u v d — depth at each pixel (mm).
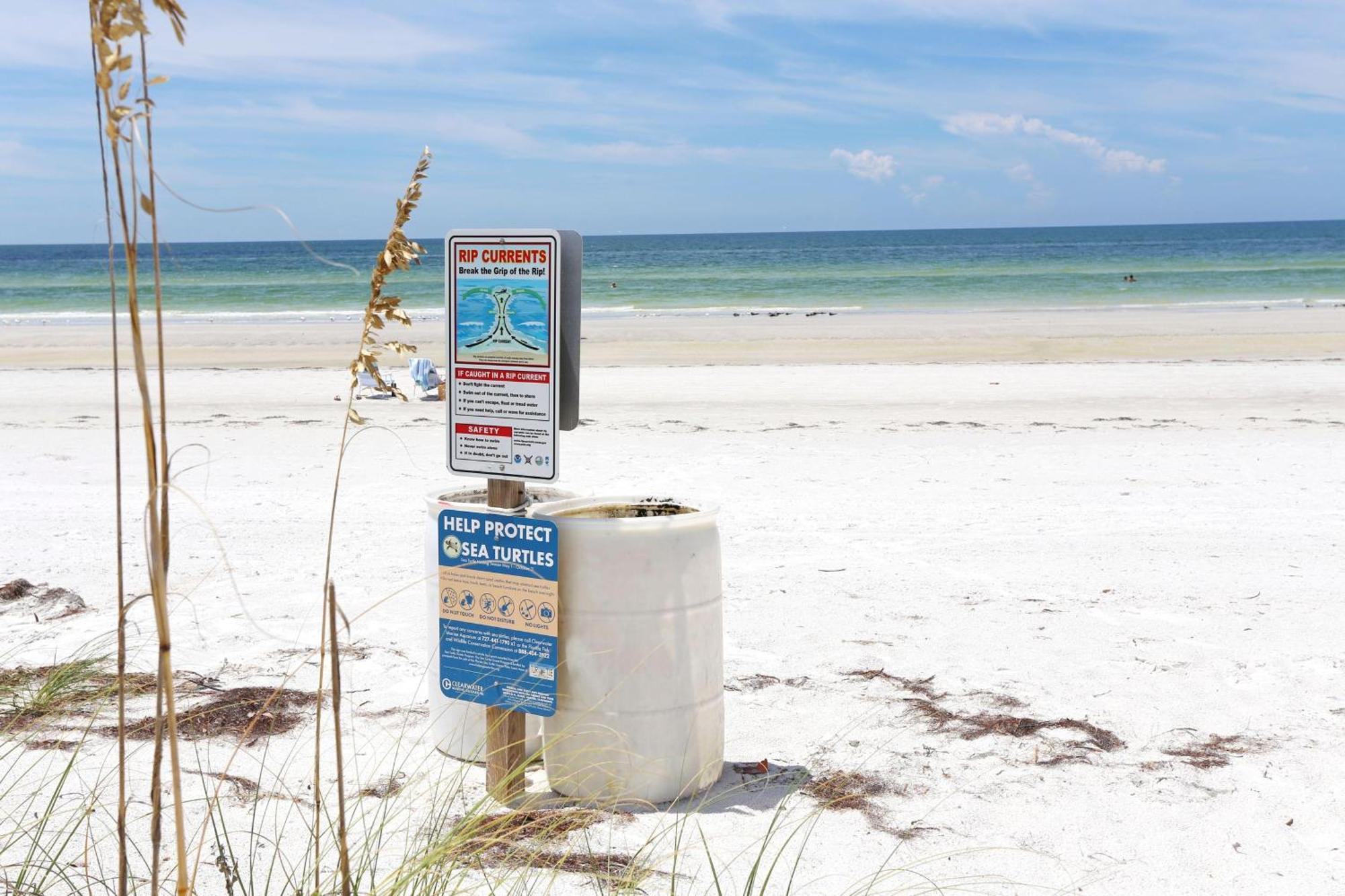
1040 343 25203
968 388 17656
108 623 5750
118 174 1439
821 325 31219
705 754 3850
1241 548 7738
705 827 3557
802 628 5898
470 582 3785
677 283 55844
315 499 9445
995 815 3699
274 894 2934
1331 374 18781
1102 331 28281
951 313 36250
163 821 3354
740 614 6168
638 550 3639
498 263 3619
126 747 4004
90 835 3197
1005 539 8016
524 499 3795
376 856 2973
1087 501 9383
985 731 4461
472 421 3746
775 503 9297
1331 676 5148
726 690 4965
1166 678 5129
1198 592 6617
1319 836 3566
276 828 3320
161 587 1596
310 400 16688
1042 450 12062
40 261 101625
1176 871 3320
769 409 15461
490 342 3666
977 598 6508
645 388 17875
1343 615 6133
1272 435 12953
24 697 4445
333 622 1956
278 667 5078
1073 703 4805
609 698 3676
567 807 3686
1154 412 14984
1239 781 3992
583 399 16594
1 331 31938
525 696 3689
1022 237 157125
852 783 3945
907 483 10219
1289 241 112625
